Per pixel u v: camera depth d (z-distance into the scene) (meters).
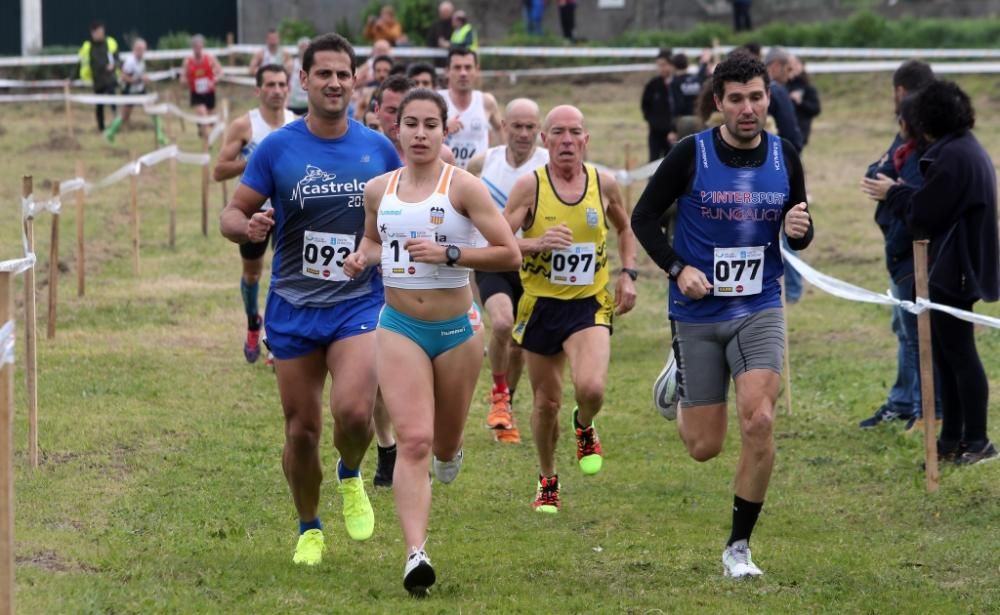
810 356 28.97
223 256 39.66
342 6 89.69
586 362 18.20
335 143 15.60
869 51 74.06
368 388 15.12
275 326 15.46
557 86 78.38
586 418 18.75
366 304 15.41
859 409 24.25
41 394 24.08
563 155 18.38
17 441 21.06
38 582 14.34
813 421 23.56
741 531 15.30
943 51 72.56
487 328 32.03
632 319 33.59
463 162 28.33
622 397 25.88
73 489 18.69
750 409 14.91
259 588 14.50
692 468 21.00
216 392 25.02
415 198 14.70
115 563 15.34
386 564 15.82
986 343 28.62
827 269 38.56
